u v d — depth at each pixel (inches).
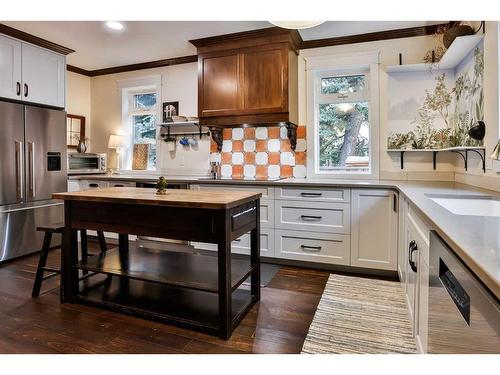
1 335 79.6
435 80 131.8
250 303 94.5
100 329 82.8
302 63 151.6
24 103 144.5
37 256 144.6
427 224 58.4
